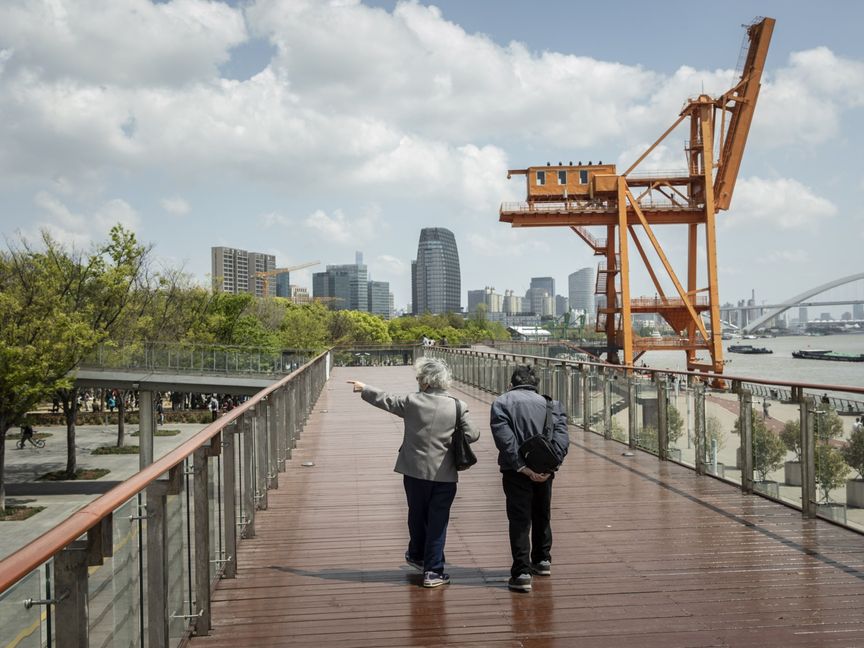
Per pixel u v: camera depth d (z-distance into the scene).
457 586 4.96
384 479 8.80
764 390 7.36
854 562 5.35
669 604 4.55
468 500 7.63
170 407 66.88
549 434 4.79
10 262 33.34
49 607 2.18
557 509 7.11
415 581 5.07
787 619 4.29
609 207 46.28
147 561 3.17
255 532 6.39
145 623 3.13
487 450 11.01
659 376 9.89
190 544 3.98
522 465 4.74
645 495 7.70
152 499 3.25
